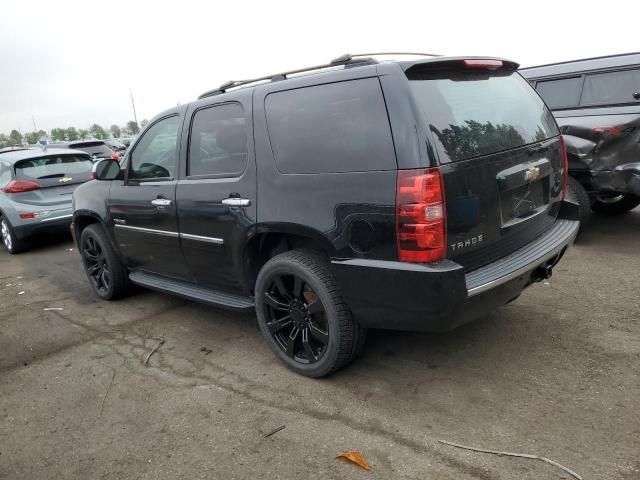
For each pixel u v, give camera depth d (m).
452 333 3.72
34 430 2.98
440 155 2.55
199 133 3.77
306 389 3.17
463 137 2.71
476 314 2.78
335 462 2.49
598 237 5.89
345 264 2.81
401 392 3.03
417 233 2.52
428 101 2.65
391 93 2.63
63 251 7.86
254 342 3.94
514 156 3.00
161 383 3.41
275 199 3.14
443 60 2.79
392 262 2.65
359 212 2.72
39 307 5.18
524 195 3.15
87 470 2.59
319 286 3.02
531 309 4.02
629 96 5.92
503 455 2.42
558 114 6.41
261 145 3.25
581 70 6.38
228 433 2.79
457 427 2.66
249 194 3.31
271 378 3.34
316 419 2.85
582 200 5.55
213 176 3.63
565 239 3.29
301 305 3.25
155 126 4.25
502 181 2.86
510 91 3.30
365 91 2.74
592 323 3.69
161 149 4.14
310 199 2.95
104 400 3.25
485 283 2.67
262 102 3.28
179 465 2.57
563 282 4.54
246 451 2.63
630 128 5.32
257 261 3.53
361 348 3.16
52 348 4.12
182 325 4.40
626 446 2.41
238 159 3.44
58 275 6.41
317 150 2.95
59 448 2.79
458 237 2.64
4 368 3.82
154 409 3.10
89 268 5.34
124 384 3.44
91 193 4.96
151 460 2.62
